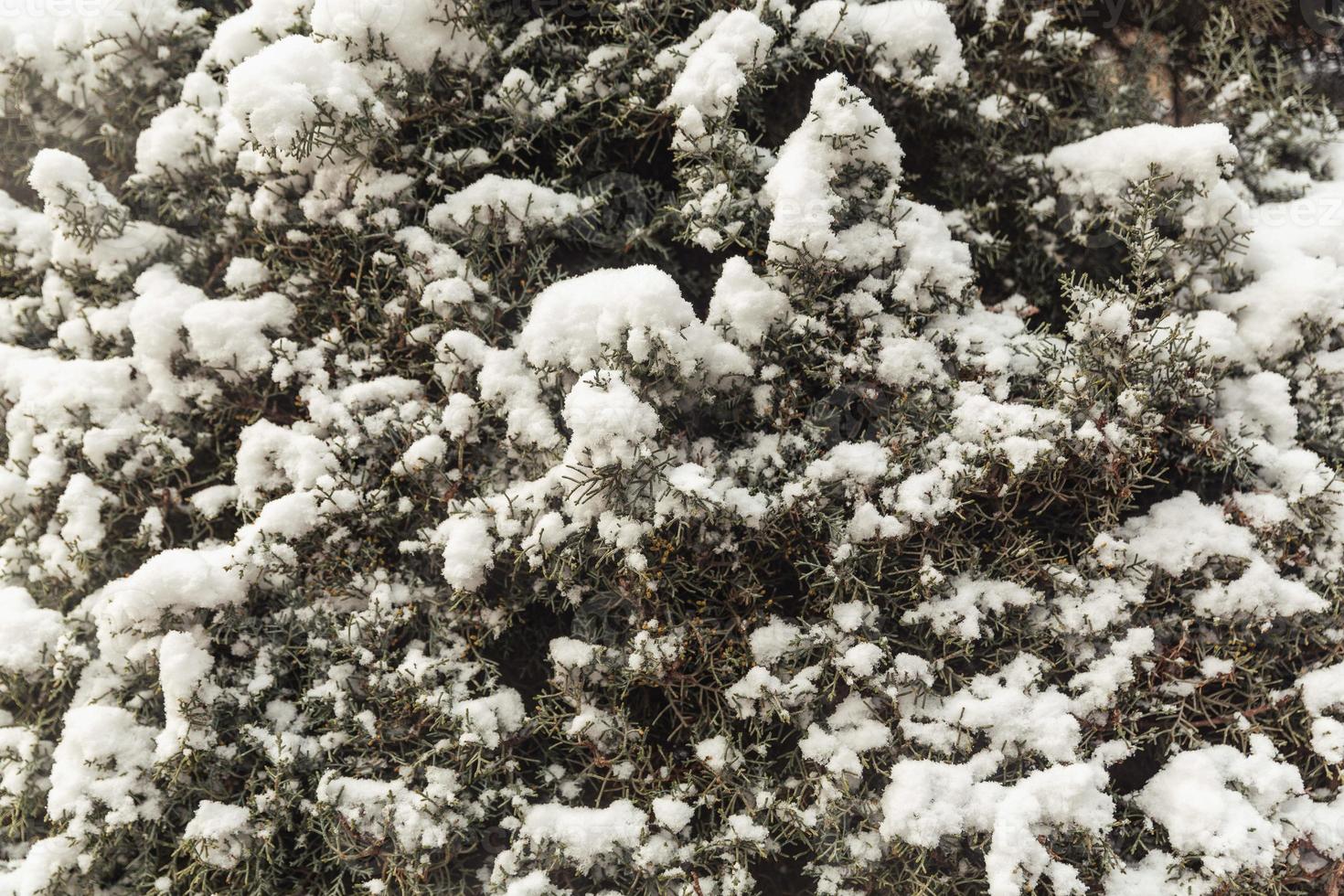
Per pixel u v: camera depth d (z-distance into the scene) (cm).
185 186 240
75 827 192
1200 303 227
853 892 193
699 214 215
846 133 201
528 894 186
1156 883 187
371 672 202
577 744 202
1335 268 218
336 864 198
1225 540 204
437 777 194
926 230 213
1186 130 218
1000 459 201
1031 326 248
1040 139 254
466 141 233
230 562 202
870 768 199
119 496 227
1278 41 256
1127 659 196
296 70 199
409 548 212
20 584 232
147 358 224
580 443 185
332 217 221
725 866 195
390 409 217
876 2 238
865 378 212
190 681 192
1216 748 195
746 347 210
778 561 213
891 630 210
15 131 251
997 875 175
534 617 225
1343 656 203
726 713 206
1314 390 219
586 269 239
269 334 226
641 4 221
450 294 214
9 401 235
